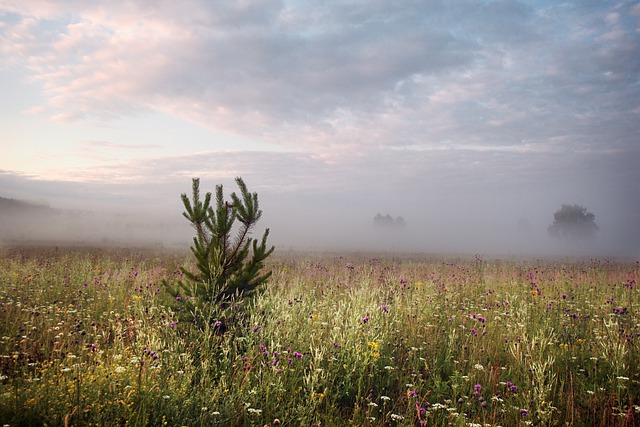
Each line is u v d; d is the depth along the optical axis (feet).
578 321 29.89
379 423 16.16
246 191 24.40
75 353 19.97
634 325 27.37
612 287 41.70
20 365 17.78
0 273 40.55
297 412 15.72
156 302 27.55
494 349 23.61
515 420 16.20
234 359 19.52
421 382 18.80
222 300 22.12
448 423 15.74
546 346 22.56
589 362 22.13
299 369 18.81
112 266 53.01
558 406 17.65
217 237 23.62
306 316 24.47
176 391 15.71
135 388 14.74
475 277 49.19
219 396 16.20
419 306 29.96
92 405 13.76
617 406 17.60
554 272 56.75
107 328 24.68
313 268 55.93
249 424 15.30
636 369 20.51
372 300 26.21
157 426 14.07
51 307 28.58
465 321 29.22
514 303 33.42
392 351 22.31
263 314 22.58
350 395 18.58
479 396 16.89
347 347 20.18
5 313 27.20
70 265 53.42
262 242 24.64
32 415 13.25
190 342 19.65
